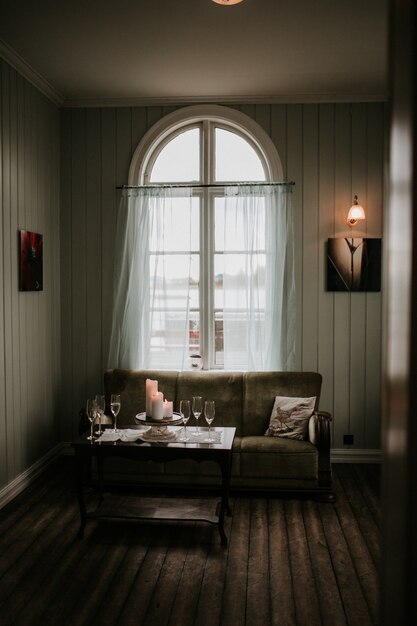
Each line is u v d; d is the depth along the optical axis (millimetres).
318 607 2777
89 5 3455
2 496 4082
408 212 494
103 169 5262
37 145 4727
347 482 4648
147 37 3920
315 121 5098
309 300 5164
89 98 5152
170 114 5164
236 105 5148
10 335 4203
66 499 4242
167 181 5328
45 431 4969
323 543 3504
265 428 4707
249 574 3109
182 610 2742
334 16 3615
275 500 4242
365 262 5094
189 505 3818
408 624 497
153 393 3842
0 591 2916
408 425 497
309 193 5125
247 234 5070
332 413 5180
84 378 5355
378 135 5066
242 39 3959
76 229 5297
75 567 3182
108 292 5297
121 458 4352
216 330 5305
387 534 548
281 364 5062
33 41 3967
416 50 485
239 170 5285
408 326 495
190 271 5168
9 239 4172
